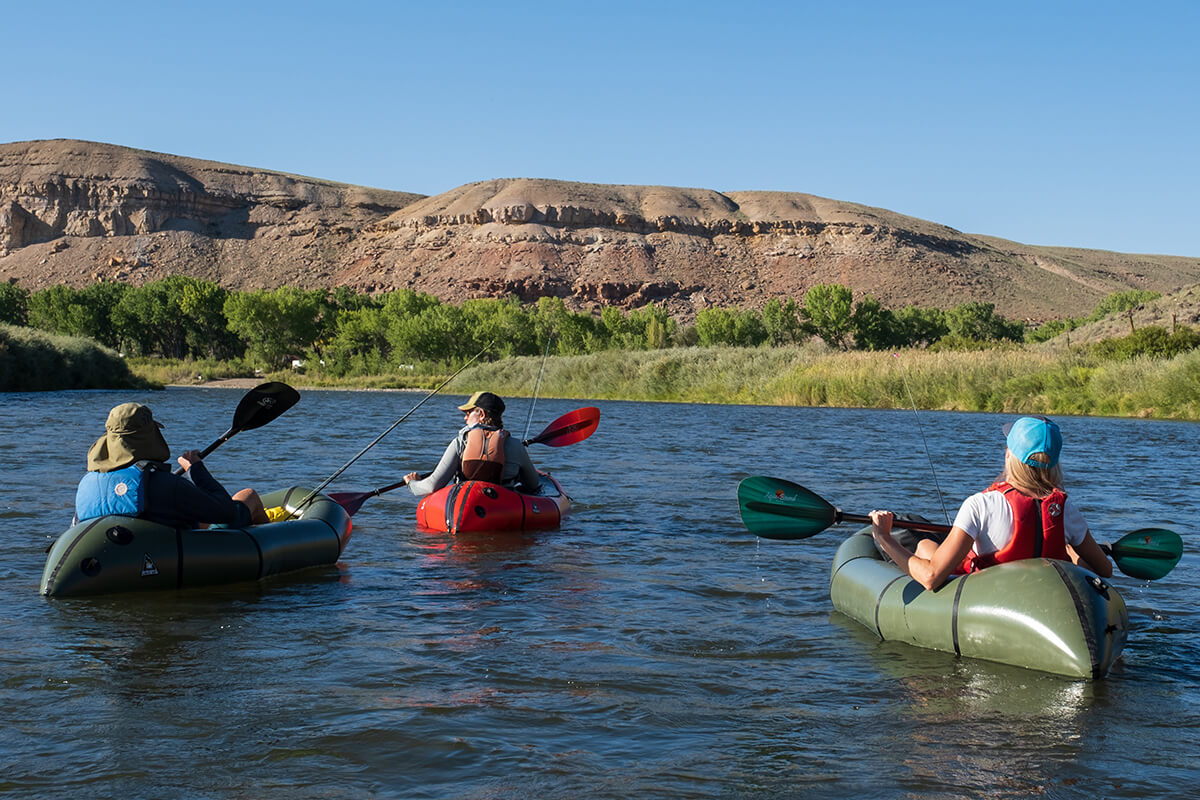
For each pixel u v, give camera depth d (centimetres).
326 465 1315
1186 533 827
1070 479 1223
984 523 482
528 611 562
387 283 15075
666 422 2467
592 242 15738
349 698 407
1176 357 2934
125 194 16250
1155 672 458
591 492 1084
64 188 16238
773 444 1759
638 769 338
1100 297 16475
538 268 14875
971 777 335
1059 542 479
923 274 15662
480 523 823
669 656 475
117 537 584
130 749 349
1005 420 2600
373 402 3888
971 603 472
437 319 7438
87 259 15625
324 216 17412
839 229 16562
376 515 925
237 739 361
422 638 501
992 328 10131
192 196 16838
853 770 340
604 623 536
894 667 460
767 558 727
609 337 8319
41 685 418
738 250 16338
